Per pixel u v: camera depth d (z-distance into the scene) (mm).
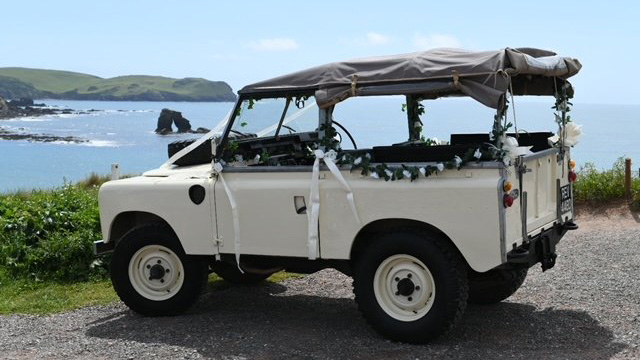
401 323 5844
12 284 8711
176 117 141375
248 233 6340
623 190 13102
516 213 5703
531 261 6047
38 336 6555
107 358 5828
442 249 5645
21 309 7633
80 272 8938
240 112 6500
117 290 7059
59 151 91062
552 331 6219
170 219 6703
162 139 120875
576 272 8586
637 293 7488
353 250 6117
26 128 155375
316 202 6004
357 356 5648
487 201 5395
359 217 5859
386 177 5703
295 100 6590
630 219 12383
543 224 6375
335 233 5980
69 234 9367
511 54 5523
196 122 176625
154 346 6098
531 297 7449
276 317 6953
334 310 7195
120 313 7301
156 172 7160
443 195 5547
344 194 5914
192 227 6609
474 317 6727
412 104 7316
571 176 7086
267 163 6625
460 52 5875
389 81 5758
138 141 115625
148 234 6898
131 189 6875
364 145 6793
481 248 5445
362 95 5836
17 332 6719
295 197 6133
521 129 7055
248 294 7953
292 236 6172
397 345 5883
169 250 6875
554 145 6883
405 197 5676
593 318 6602
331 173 5973
